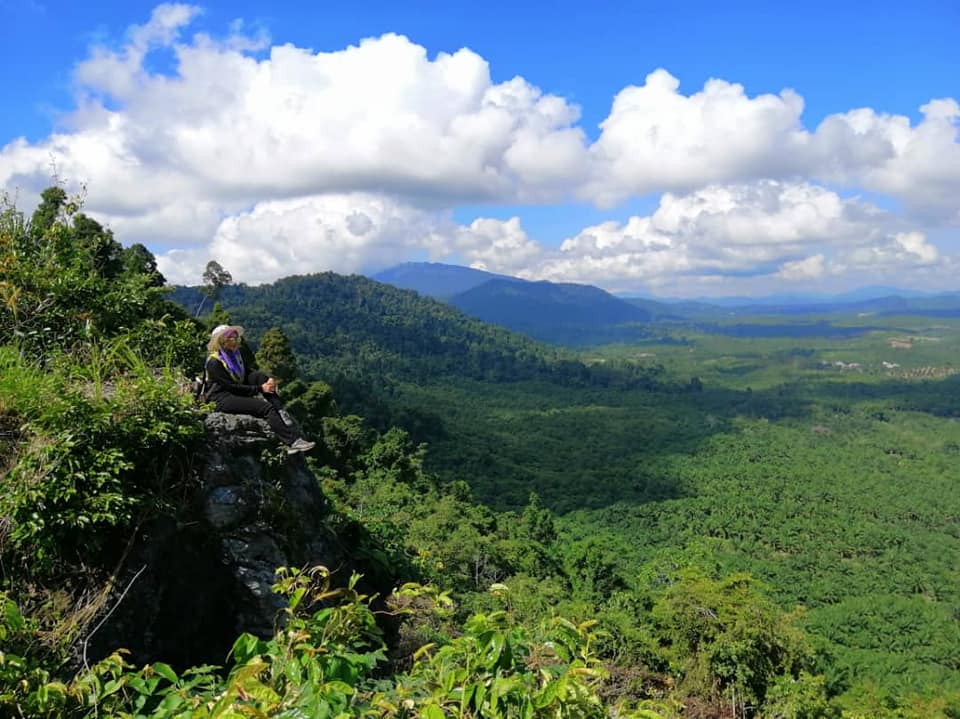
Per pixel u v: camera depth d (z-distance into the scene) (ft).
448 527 94.79
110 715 9.64
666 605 80.64
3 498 13.48
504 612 8.03
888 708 91.86
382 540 28.12
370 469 135.23
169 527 15.76
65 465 14.17
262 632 16.78
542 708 6.93
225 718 6.12
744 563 232.73
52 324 22.68
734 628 72.49
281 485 18.78
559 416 537.24
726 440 474.08
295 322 645.92
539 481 303.48
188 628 15.78
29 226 25.88
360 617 8.68
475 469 297.12
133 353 20.15
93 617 13.39
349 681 7.55
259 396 19.43
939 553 263.49
